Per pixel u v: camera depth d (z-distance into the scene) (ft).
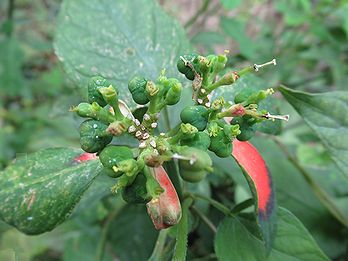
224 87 0.21
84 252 0.28
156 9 0.23
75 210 0.21
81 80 0.21
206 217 0.23
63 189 0.17
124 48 0.22
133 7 0.23
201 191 0.24
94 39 0.22
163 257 0.19
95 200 0.22
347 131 0.19
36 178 0.17
